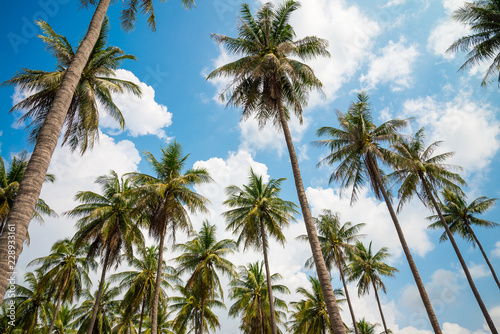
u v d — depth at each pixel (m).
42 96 15.51
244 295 32.88
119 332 34.59
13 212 6.31
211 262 29.52
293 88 17.25
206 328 36.81
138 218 24.62
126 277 31.59
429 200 27.25
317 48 17.12
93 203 25.64
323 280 11.30
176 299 35.19
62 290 27.56
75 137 16.34
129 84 17.92
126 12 13.15
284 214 27.31
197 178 23.78
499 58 19.20
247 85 17.75
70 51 17.91
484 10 18.69
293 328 36.31
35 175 6.88
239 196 29.16
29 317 30.53
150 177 24.09
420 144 27.59
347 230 34.28
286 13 17.64
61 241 30.47
